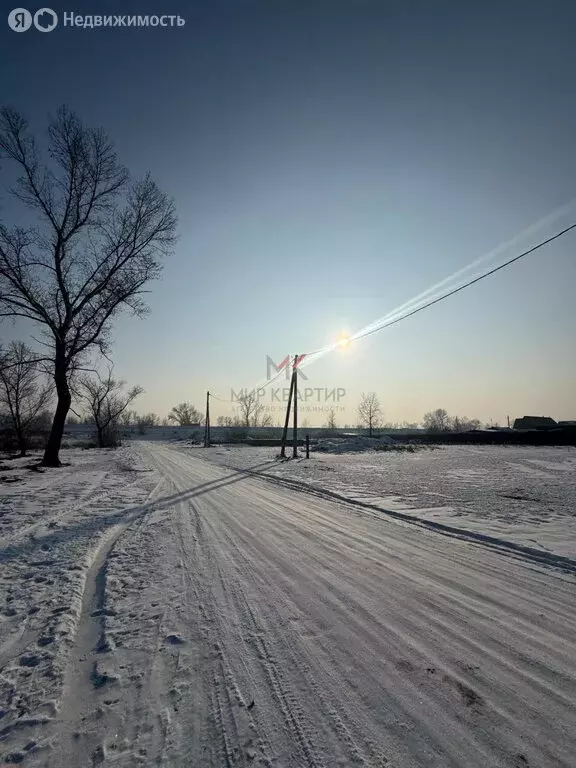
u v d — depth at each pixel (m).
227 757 2.22
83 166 19.70
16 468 19.30
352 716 2.53
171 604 4.19
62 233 19.75
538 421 69.06
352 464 20.88
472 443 45.59
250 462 23.17
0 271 17.17
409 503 9.62
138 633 3.61
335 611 3.98
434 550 6.02
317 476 15.45
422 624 3.71
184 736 2.38
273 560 5.60
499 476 15.08
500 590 4.49
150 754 2.25
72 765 2.19
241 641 3.44
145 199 20.53
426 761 2.18
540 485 12.55
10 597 4.48
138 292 21.23
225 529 7.42
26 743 2.34
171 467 20.45
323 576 4.96
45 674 3.03
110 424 55.41
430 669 3.01
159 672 3.02
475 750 2.24
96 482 14.30
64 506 9.75
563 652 3.23
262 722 2.49
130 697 2.74
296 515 8.62
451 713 2.54
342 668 3.03
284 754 2.24
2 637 3.60
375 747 2.28
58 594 4.54
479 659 3.13
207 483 14.12
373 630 3.60
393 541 6.52
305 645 3.36
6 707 2.66
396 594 4.39
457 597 4.30
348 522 7.91
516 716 2.50
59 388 20.55
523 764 2.14
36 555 6.00
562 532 6.77
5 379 27.61
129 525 7.92
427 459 24.05
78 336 20.20
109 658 3.22
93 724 2.49
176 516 8.63
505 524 7.38
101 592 4.59
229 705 2.64
